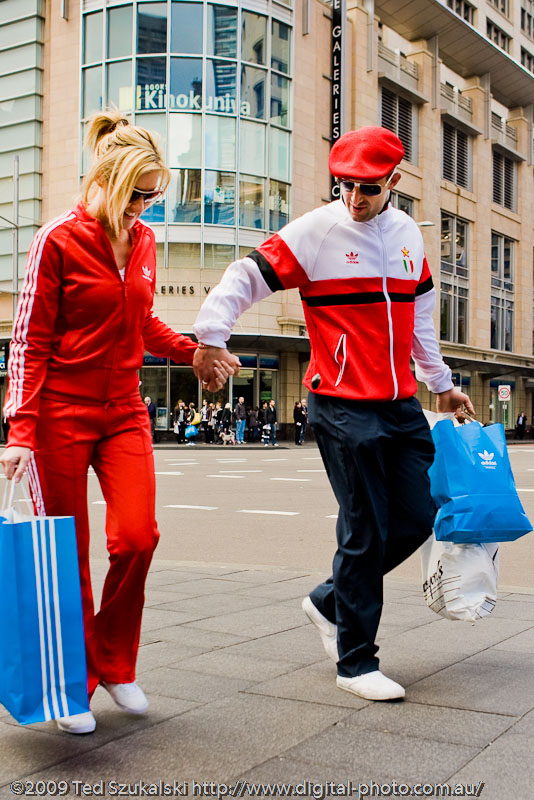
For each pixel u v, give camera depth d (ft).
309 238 9.99
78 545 8.99
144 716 8.98
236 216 99.40
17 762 7.73
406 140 123.95
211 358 9.83
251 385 105.50
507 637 12.60
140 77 98.12
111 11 99.35
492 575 10.74
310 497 39.55
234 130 99.55
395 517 10.25
